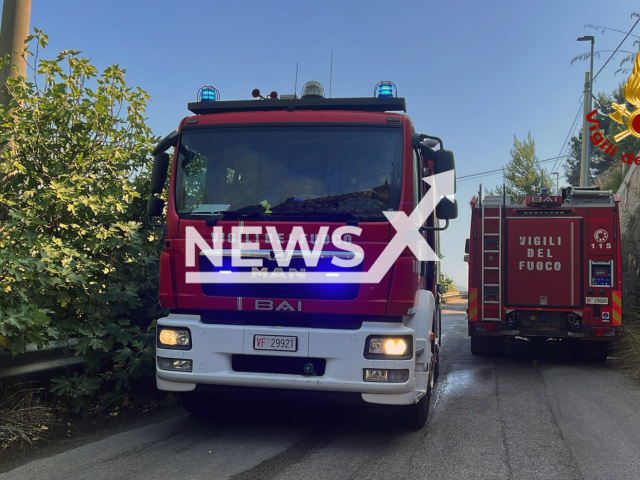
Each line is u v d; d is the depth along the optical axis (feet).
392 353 15.70
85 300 20.22
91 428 18.19
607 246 32.40
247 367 16.52
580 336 32.42
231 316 16.78
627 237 43.06
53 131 21.95
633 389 25.91
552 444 17.31
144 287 21.67
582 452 16.56
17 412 16.71
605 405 22.61
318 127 17.67
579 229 32.76
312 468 14.88
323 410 21.20
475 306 33.83
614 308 32.12
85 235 21.44
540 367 32.65
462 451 16.56
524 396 24.35
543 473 14.83
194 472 14.39
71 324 19.77
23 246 18.48
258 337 16.10
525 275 33.24
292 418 20.06
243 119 18.17
